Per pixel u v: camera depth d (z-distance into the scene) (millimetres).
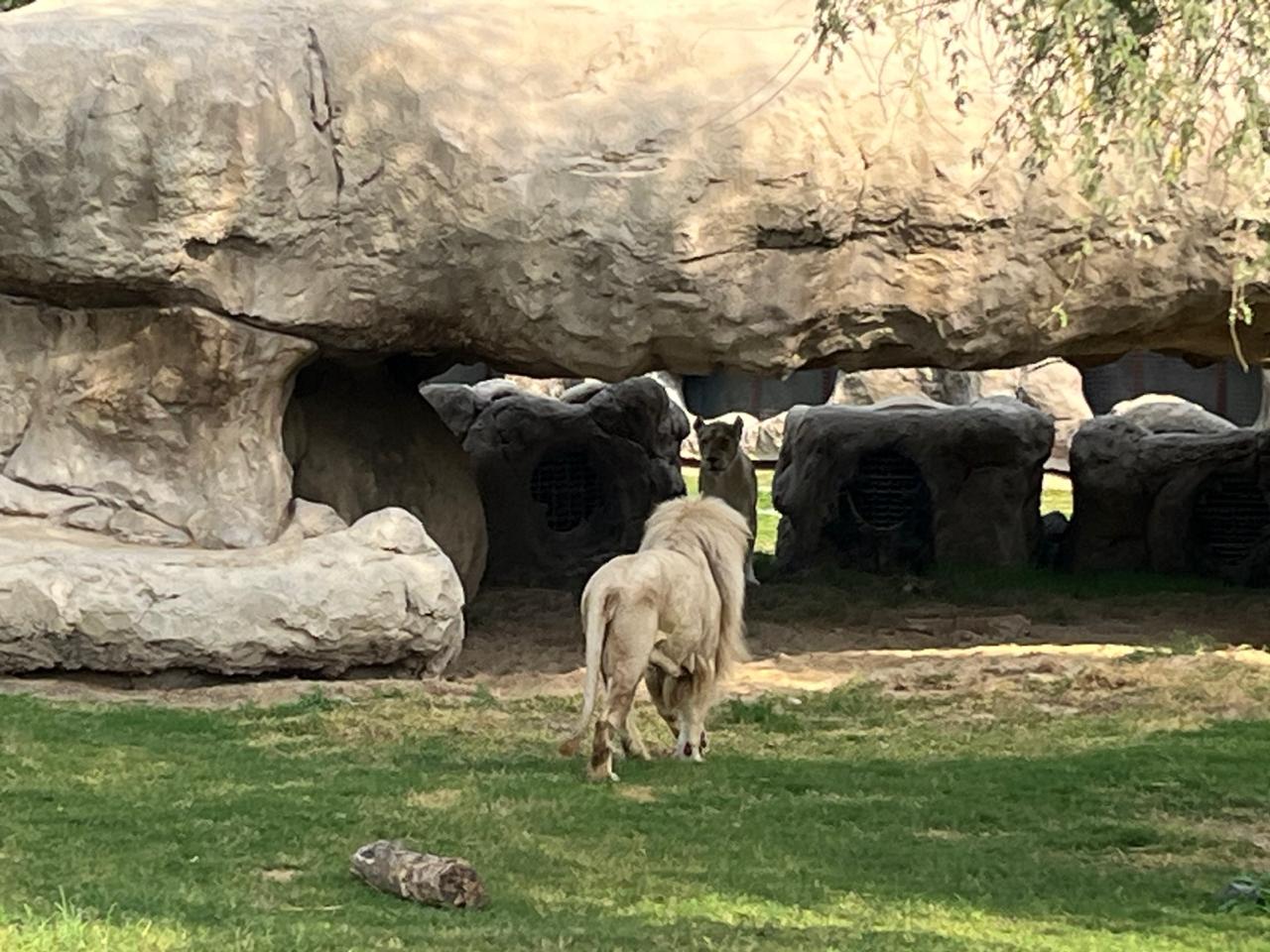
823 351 15109
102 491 14797
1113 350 16234
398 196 14492
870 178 14453
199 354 14570
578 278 14562
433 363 18188
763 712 12883
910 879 8656
